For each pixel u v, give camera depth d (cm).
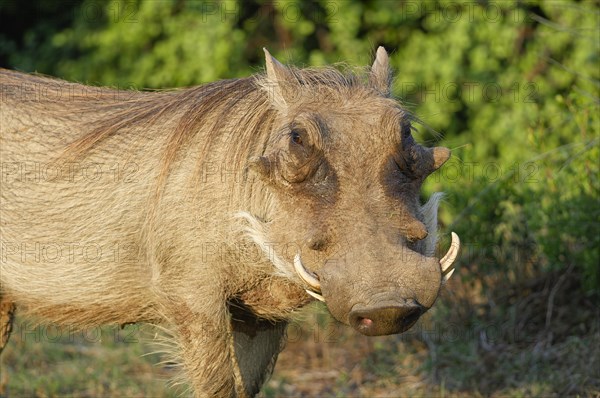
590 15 2461
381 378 1831
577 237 1798
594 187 1769
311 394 1811
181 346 1295
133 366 1933
